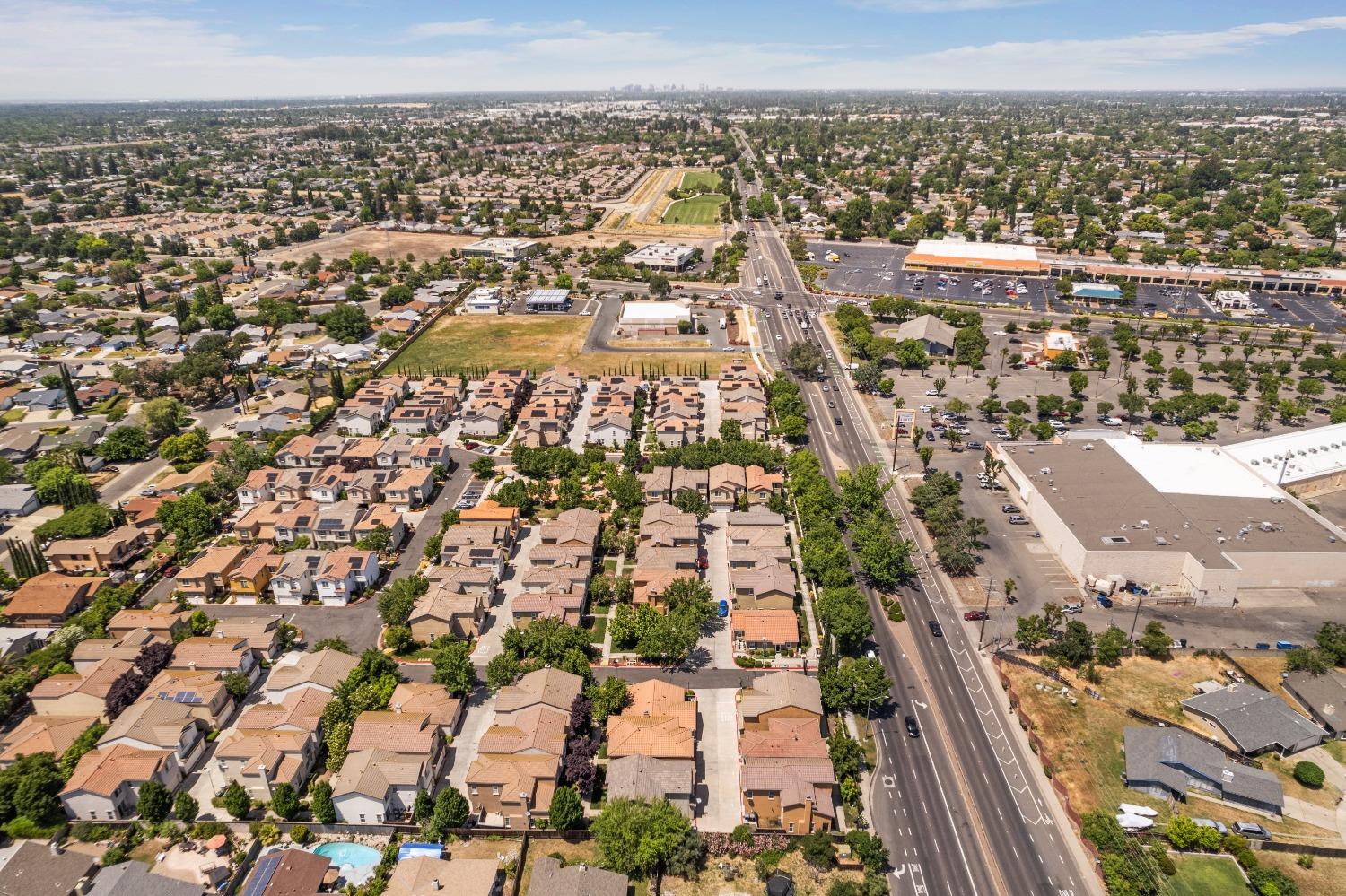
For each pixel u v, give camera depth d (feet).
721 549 516.73
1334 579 471.62
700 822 324.60
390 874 295.89
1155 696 396.78
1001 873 307.17
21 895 284.61
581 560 481.46
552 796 322.96
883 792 342.64
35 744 345.51
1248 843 312.91
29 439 654.94
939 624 447.01
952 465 628.69
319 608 458.50
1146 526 497.87
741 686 399.65
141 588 468.75
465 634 431.43
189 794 334.85
